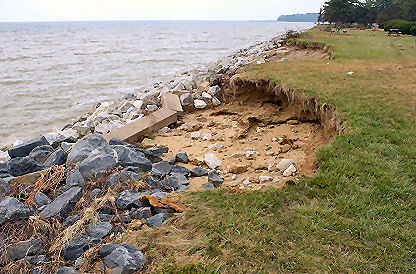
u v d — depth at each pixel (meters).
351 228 3.44
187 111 9.91
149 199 4.18
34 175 4.90
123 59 28.36
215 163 6.22
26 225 3.72
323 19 37.06
